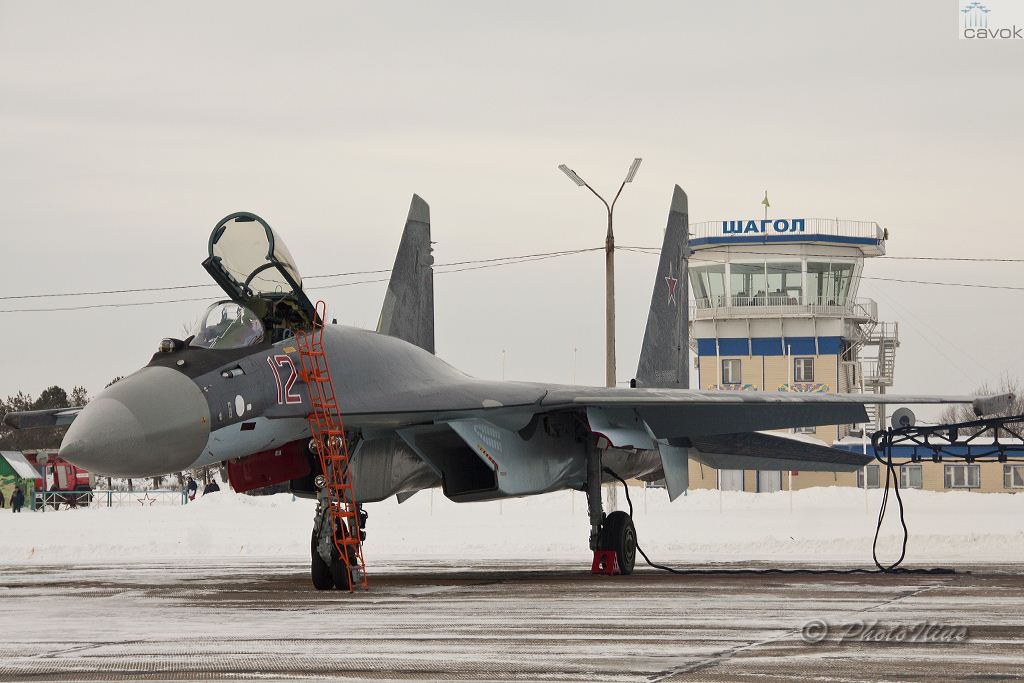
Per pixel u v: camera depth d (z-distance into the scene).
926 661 17.28
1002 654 17.94
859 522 66.25
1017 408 158.88
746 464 42.78
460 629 21.06
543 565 39.75
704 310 136.75
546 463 35.97
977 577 32.97
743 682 15.59
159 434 26.94
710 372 137.12
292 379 30.09
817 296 135.50
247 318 30.38
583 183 59.56
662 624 21.69
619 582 31.89
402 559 42.94
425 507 88.56
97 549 46.00
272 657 17.84
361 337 33.56
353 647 18.83
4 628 21.97
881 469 131.50
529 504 92.56
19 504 98.25
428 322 43.34
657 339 46.25
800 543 46.00
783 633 20.33
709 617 22.78
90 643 19.72
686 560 41.66
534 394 34.41
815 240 132.38
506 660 17.39
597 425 35.12
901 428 39.44
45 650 18.94
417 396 32.31
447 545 48.59
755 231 133.88
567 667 16.77
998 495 104.88
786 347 135.00
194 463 28.28
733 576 34.19
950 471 130.25
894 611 23.73
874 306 141.88
